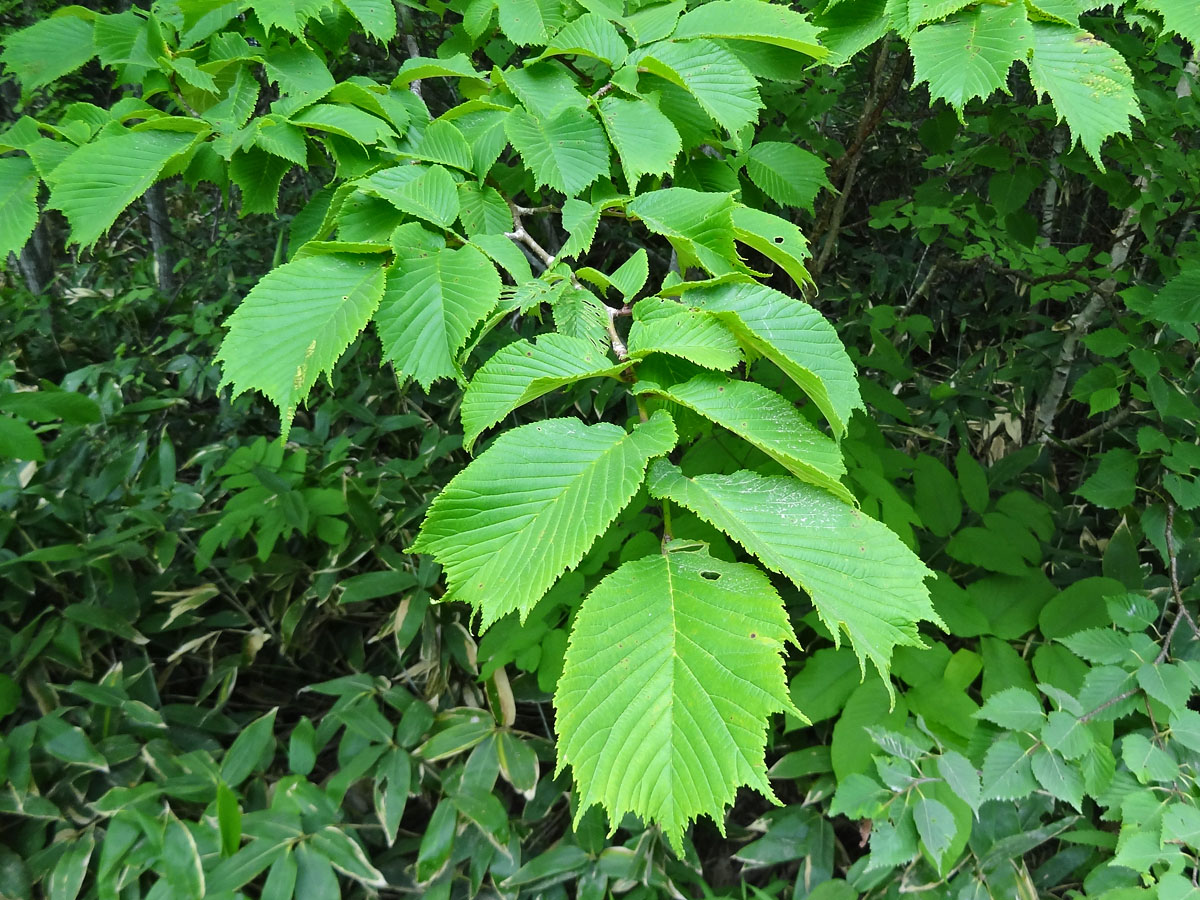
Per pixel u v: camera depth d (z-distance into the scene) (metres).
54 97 2.61
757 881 1.68
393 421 2.40
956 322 3.43
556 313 0.67
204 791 1.56
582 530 0.51
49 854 1.48
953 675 1.46
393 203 0.73
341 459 2.18
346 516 2.13
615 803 0.46
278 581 2.08
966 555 1.69
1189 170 1.61
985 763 1.16
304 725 1.71
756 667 0.47
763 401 0.57
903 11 0.79
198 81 0.82
